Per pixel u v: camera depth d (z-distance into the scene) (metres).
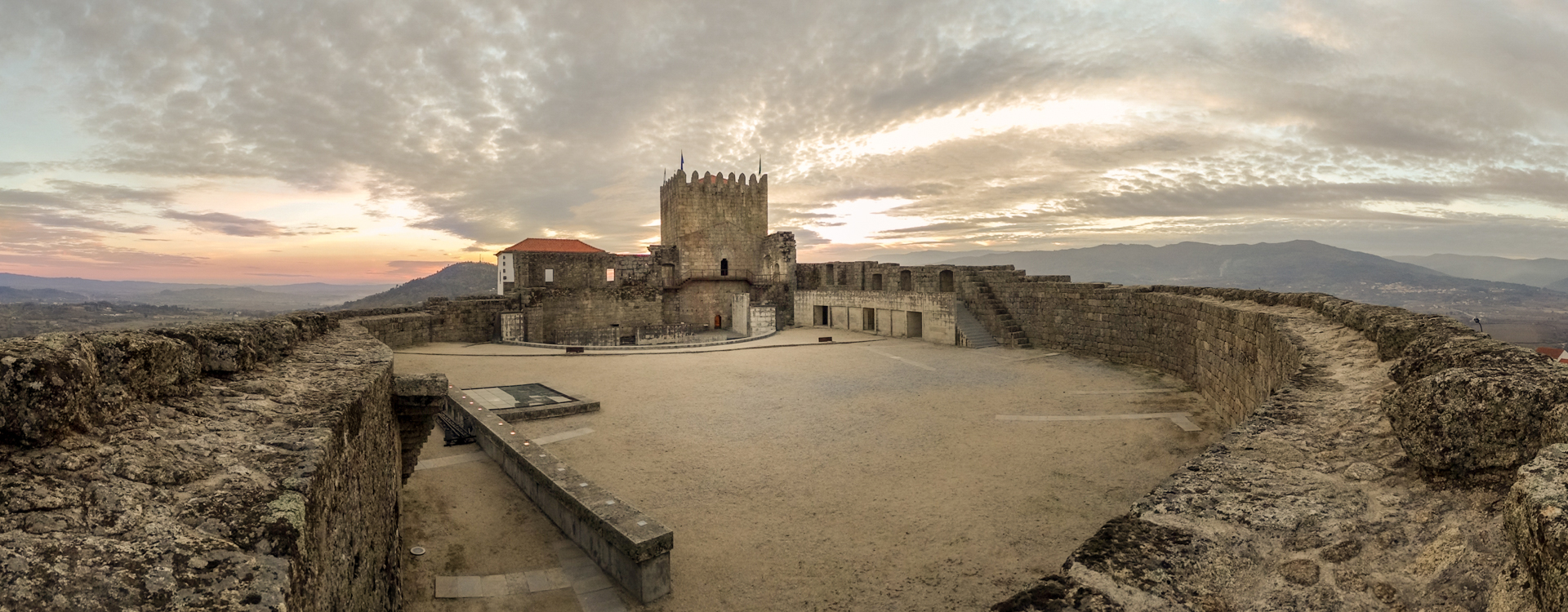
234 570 2.21
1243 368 13.51
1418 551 3.15
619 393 18.70
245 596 2.11
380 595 5.35
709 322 46.78
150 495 2.54
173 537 2.30
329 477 3.40
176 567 2.16
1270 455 4.47
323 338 9.08
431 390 8.11
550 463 10.03
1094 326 26.23
